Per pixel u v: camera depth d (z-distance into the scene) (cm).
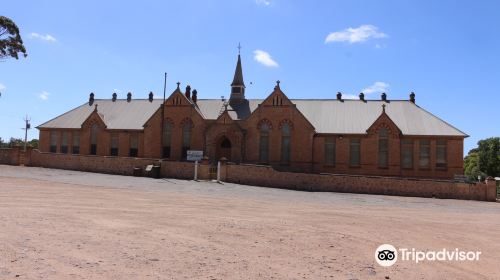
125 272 991
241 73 6506
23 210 1750
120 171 4728
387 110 5975
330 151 5691
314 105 6241
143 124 6419
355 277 1066
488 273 1187
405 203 3325
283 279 1014
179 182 3981
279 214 2097
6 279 891
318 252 1302
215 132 5838
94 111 6588
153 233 1436
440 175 5422
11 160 5125
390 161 5488
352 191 4128
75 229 1420
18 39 5497
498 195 4450
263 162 5722
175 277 978
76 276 941
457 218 2412
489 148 9412
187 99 6116
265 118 5766
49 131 6825
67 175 4134
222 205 2361
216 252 1231
